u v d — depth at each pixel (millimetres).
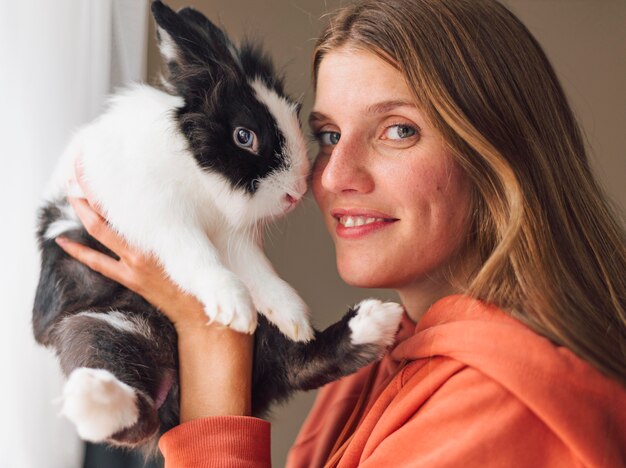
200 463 1261
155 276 1436
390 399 1276
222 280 1384
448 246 1348
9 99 1545
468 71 1271
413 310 1499
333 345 1499
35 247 1569
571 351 1100
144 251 1432
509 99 1294
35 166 1604
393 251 1350
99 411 1224
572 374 1063
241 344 1410
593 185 1406
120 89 1625
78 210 1474
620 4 3072
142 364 1436
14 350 1572
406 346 1289
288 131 1527
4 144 1539
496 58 1307
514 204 1235
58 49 1660
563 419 1034
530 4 3047
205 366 1397
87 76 1779
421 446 1103
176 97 1506
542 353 1076
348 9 1423
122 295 1501
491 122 1268
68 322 1459
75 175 1489
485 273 1229
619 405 1074
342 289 2707
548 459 1046
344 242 1401
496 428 1051
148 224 1426
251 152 1493
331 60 1376
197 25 1555
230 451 1271
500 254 1223
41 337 1531
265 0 2645
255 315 1373
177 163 1455
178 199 1457
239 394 1386
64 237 1519
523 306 1183
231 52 1567
